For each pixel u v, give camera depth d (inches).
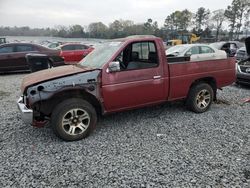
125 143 161.8
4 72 450.9
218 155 144.9
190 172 127.8
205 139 167.0
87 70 165.5
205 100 223.0
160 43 188.4
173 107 236.4
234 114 219.6
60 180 122.5
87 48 556.7
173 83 196.7
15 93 306.5
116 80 171.5
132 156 144.8
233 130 182.5
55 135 173.5
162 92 192.7
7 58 440.1
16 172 129.3
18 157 144.3
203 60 212.5
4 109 237.0
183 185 117.6
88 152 150.0
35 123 163.2
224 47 666.2
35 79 162.1
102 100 169.3
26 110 155.1
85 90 162.2
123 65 190.1
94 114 169.0
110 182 120.7
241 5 2455.7
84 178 124.0
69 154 147.7
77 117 164.1
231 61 231.3
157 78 187.3
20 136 173.6
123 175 126.1
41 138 170.2
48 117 168.9
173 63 194.9
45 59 338.3
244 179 121.6
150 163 136.9
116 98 173.5
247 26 2466.8
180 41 1349.7
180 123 196.7
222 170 129.3
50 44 737.0
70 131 163.0
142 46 190.2
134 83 178.1
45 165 135.9
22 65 452.1
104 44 203.5
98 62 178.4
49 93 152.8
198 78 211.0
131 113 220.4
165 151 150.4
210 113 221.8
